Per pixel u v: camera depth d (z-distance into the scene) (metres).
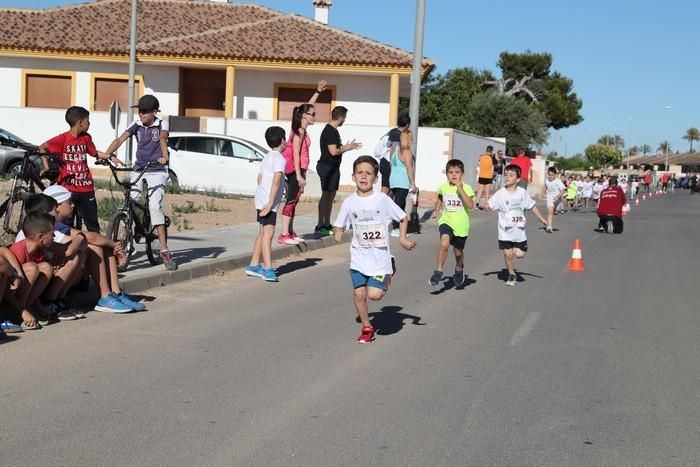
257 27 34.97
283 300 9.89
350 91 33.88
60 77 33.81
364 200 7.55
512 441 5.17
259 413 5.55
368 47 33.53
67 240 8.03
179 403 5.70
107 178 28.73
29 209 7.70
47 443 4.86
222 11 38.47
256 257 11.52
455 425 5.44
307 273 12.18
